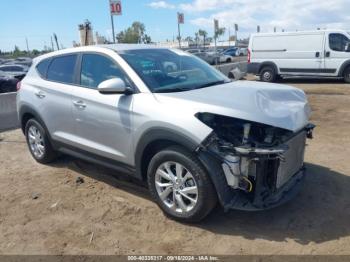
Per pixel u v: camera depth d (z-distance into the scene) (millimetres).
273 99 3672
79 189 4582
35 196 4402
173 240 3418
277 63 16031
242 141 3297
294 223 3656
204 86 4086
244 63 19141
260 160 3256
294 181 3854
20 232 3627
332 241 3338
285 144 3371
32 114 5254
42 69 5219
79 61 4586
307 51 15227
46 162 5531
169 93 3707
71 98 4508
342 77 14797
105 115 4055
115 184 4707
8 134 7656
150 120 3551
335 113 8672
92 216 3895
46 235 3561
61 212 4000
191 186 3502
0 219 3896
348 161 5320
